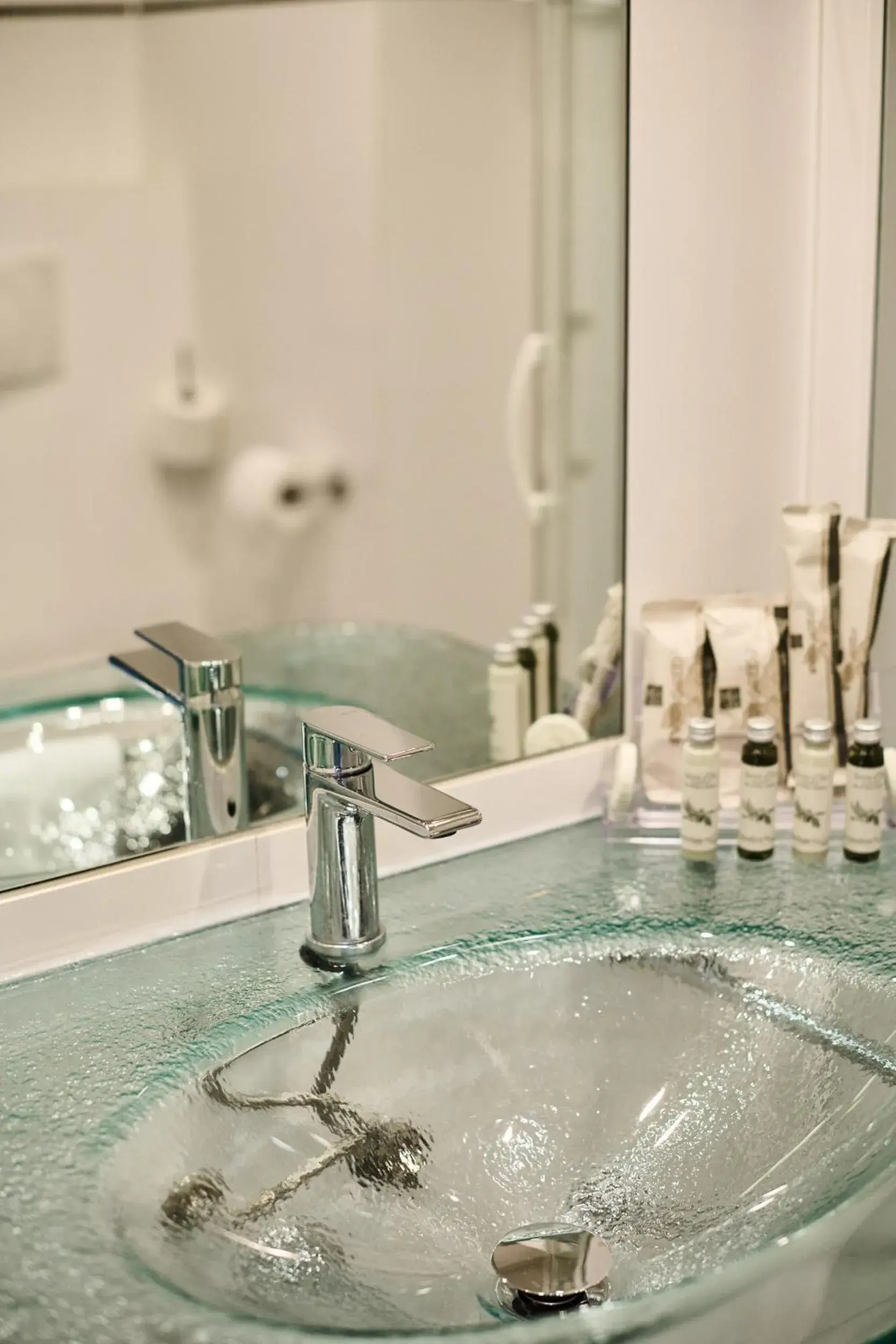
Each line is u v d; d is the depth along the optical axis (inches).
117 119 52.4
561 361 53.4
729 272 51.3
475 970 42.3
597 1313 28.9
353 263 57.7
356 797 38.9
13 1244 31.1
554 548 54.0
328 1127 37.8
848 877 47.0
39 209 51.1
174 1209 33.7
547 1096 40.4
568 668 53.7
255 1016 39.6
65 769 46.1
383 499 58.1
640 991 42.7
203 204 55.2
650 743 50.7
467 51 54.8
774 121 50.5
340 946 42.3
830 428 53.8
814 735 47.1
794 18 49.8
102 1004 40.5
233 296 56.2
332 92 56.4
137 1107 35.7
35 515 51.8
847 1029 39.8
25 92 50.3
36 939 42.4
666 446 51.9
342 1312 32.4
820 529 49.4
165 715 47.1
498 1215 36.9
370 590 57.8
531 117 53.3
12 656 51.3
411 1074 39.9
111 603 53.9
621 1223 36.6
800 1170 36.7
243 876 45.8
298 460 57.7
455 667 55.2
